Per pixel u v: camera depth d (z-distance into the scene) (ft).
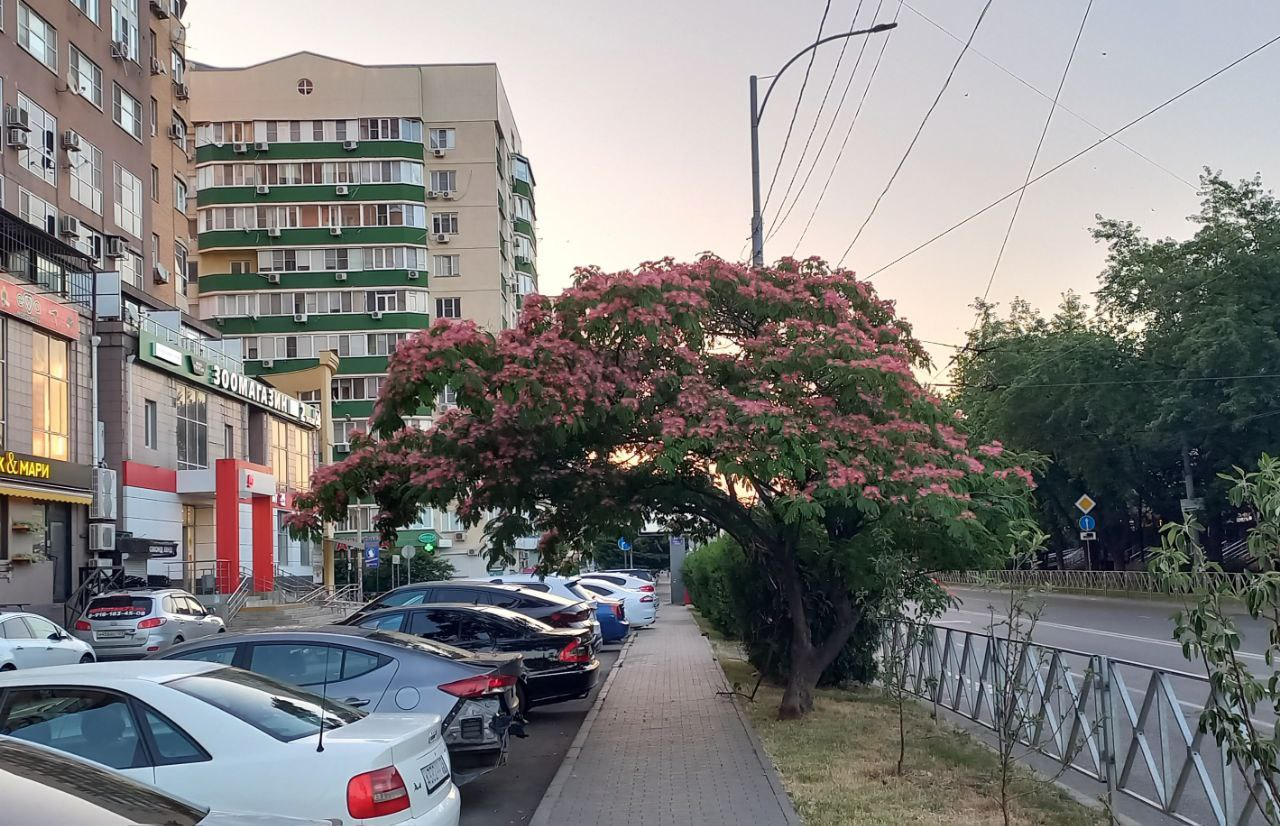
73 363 95.35
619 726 40.96
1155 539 182.70
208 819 12.07
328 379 165.78
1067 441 141.28
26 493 84.69
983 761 32.12
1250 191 113.91
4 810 10.54
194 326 132.87
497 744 28.32
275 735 18.67
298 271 199.72
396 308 199.62
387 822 17.84
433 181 210.79
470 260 209.36
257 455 139.33
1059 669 29.45
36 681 19.51
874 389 36.24
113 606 73.87
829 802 27.66
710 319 39.86
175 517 114.21
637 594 95.55
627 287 35.73
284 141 200.64
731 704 46.11
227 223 199.11
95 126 114.62
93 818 10.89
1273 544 15.20
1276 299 110.52
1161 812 23.67
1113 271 128.36
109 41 118.21
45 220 103.19
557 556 47.67
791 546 41.81
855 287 41.68
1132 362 127.95
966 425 43.55
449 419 38.70
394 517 41.22
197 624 78.38
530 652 41.29
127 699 18.99
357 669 28.48
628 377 36.24
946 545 37.52
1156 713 23.91
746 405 35.12
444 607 41.78
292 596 130.41
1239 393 108.37
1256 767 18.02
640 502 39.73
